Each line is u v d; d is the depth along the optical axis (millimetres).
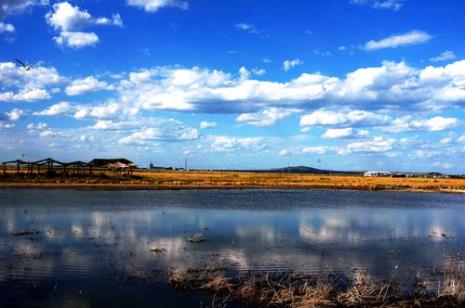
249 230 37719
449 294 19844
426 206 68375
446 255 29000
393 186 123062
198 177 140750
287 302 18688
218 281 20453
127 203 59531
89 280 21328
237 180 128500
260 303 18531
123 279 21562
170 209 53562
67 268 23406
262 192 91875
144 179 113750
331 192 98625
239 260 25969
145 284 20812
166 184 100125
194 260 25750
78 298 18891
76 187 86688
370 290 19797
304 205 64062
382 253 29125
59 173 110688
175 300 18766
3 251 27188
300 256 27453
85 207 53062
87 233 34219
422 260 27312
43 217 43094
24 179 95375
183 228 38188
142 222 41281
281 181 130875
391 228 41781
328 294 19641
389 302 19047
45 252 27047
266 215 49531
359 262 26281
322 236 35438
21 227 36594
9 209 49188
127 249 28422
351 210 58469
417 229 41688
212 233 35688
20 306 17875
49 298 18812
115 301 18594
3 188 81062
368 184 130000
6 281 20953
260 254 27750
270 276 22594
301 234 36156
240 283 21172
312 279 22156
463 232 40625
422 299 19500
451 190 112938
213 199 70188
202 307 17969
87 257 25922
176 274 21828
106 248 28578
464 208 66500
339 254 28391
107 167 123875
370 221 46750
